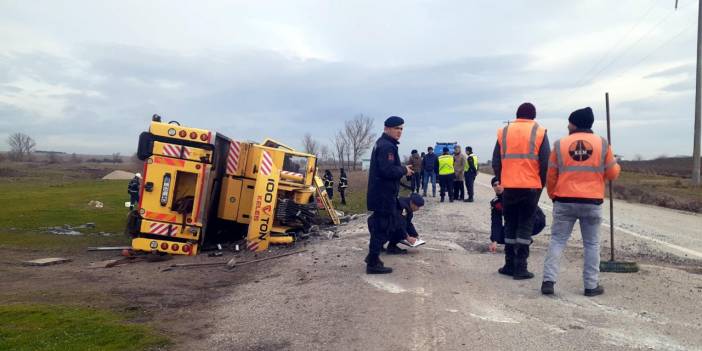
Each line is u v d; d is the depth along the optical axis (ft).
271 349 15.58
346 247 31.48
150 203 33.53
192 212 33.58
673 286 21.09
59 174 188.96
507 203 22.12
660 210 63.82
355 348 15.24
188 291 23.76
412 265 25.32
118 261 32.42
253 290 22.71
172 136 33.63
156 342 16.35
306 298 20.44
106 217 60.29
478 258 27.25
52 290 24.44
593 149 19.16
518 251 22.40
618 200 80.23
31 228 50.90
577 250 29.71
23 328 17.79
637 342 15.16
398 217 27.89
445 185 62.39
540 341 15.28
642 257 28.81
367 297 20.02
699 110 108.78
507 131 21.71
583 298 19.57
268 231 33.47
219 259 31.73
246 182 38.19
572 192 19.36
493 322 16.96
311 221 41.06
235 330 17.43
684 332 15.93
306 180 44.88
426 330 16.35
